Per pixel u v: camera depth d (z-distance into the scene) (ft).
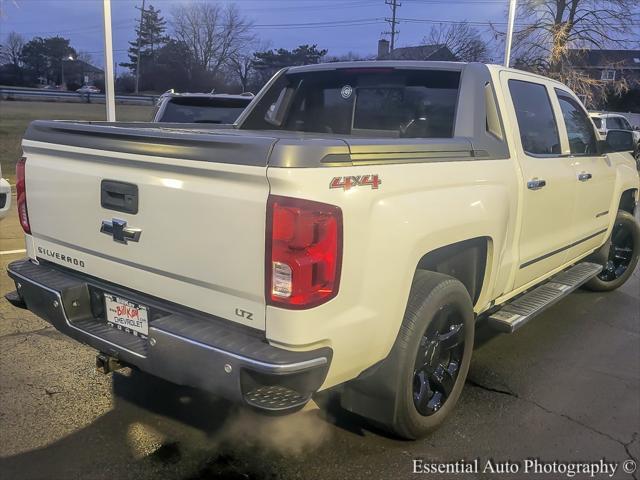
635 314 19.21
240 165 8.45
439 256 11.46
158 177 9.40
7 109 119.96
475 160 11.64
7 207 22.36
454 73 13.97
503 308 14.44
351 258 8.77
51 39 282.15
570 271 18.15
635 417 12.62
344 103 16.11
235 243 8.67
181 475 10.19
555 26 91.45
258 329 8.74
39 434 11.18
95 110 129.70
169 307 9.71
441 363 11.72
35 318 16.56
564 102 16.58
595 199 17.46
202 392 12.92
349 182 8.66
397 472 10.48
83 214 10.57
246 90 225.35
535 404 13.01
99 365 10.69
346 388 10.75
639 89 134.72
